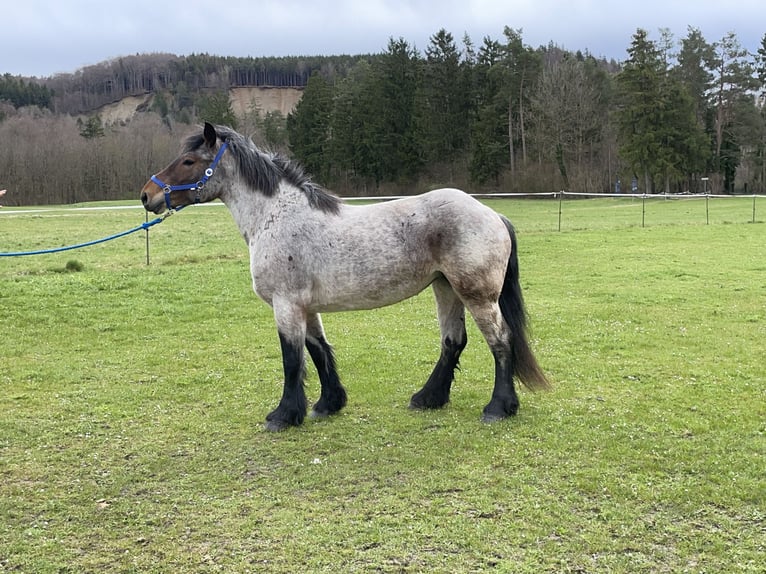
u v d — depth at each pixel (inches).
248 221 213.3
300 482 173.9
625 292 469.4
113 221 1223.5
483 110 2215.8
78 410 238.4
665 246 717.3
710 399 235.6
